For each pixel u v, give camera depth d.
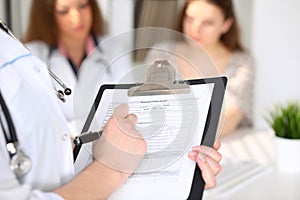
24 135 0.59
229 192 1.12
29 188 0.54
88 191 0.61
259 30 2.41
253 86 2.27
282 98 2.46
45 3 2.29
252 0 2.37
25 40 2.34
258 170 1.29
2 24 0.68
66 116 0.70
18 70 0.63
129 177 0.67
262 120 2.46
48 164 0.61
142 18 2.43
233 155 1.46
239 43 2.26
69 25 2.30
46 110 0.62
